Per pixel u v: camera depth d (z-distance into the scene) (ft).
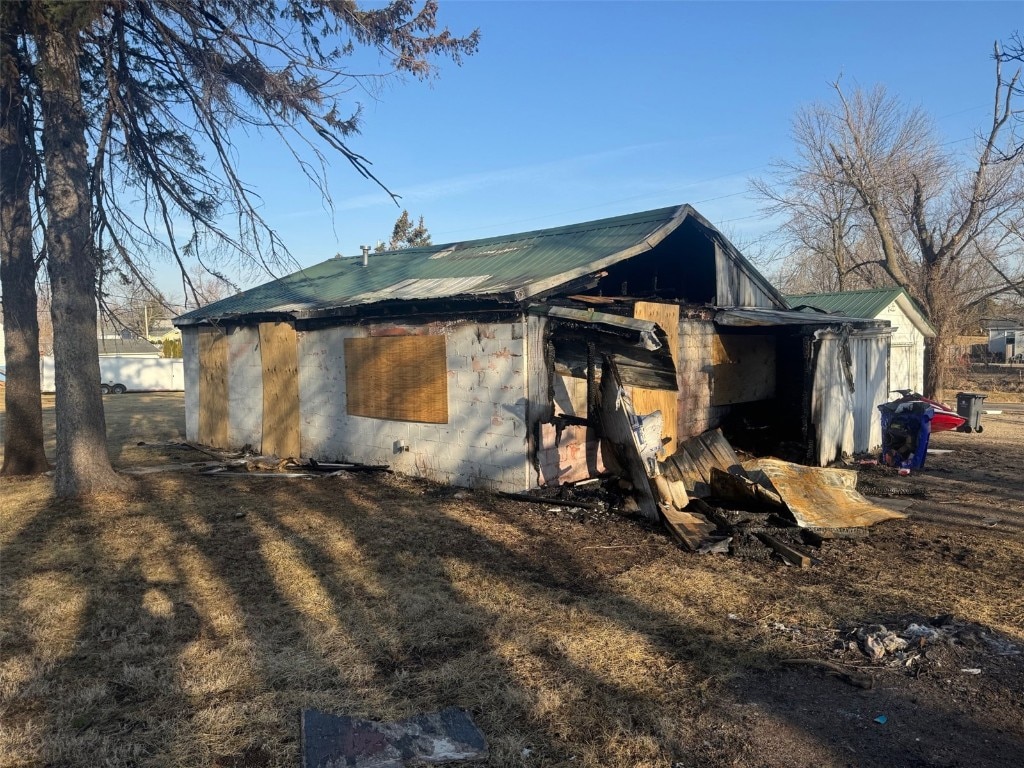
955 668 13.17
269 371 41.32
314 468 35.35
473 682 12.57
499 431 28.32
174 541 22.20
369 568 19.34
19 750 10.42
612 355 26.43
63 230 28.27
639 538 22.18
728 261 37.50
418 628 15.08
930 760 10.27
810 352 34.37
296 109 28.43
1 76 27.25
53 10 22.61
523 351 27.12
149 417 69.41
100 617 15.75
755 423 39.99
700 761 10.28
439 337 30.66
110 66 26.45
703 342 35.96
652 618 15.65
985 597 16.84
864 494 28.40
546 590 17.47
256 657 13.57
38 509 26.71
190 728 11.01
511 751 10.37
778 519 22.50
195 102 27.94
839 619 15.58
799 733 11.02
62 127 27.63
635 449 24.31
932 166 84.94
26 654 13.84
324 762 9.98
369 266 47.29
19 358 35.14
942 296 76.07
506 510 25.91
